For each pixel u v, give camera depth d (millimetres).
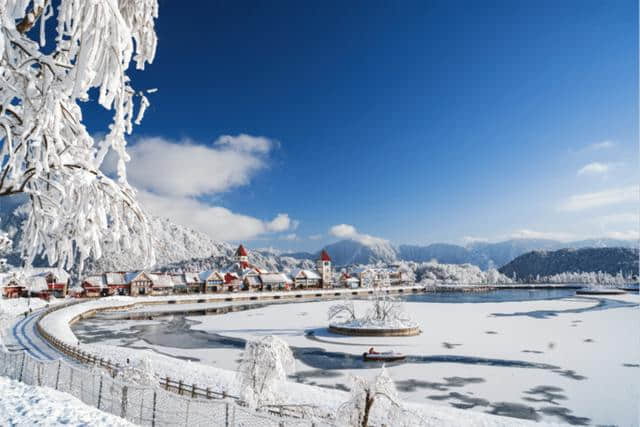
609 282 189750
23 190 7219
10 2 5363
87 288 100125
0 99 6059
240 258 175125
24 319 52625
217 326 58219
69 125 6766
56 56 6738
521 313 71125
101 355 33250
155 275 113312
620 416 22688
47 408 10984
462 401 25375
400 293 144750
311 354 38844
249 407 15047
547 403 24891
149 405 14516
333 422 13836
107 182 6812
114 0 5070
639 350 38344
